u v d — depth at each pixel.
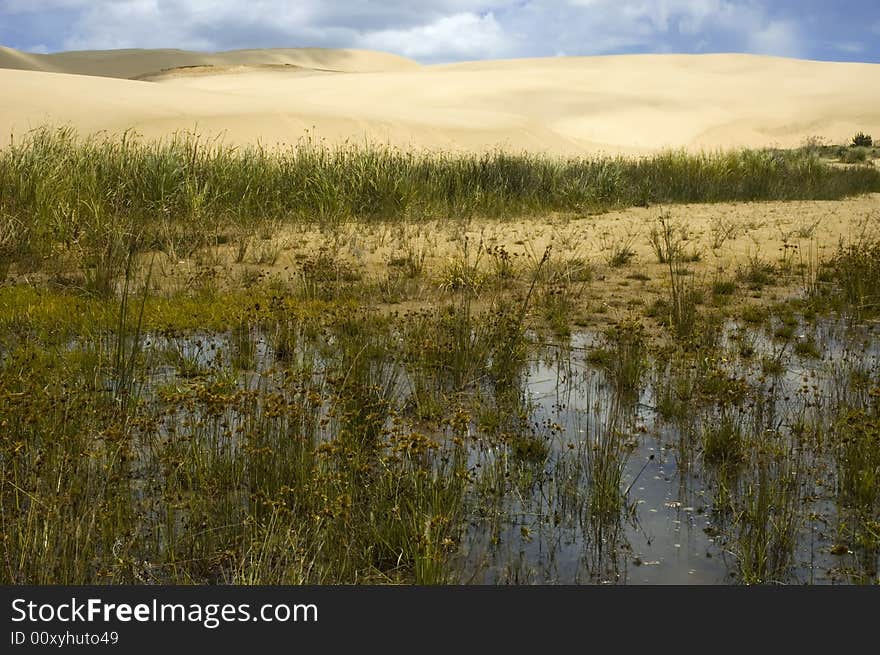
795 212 18.17
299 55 140.38
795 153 32.44
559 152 40.31
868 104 65.00
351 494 4.80
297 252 12.30
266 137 32.66
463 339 7.43
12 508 4.45
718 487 5.23
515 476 5.34
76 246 10.92
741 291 10.60
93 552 4.23
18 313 8.38
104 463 4.99
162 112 32.91
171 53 122.81
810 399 6.69
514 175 18.45
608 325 8.97
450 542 4.30
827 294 10.29
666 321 8.88
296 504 4.59
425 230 14.31
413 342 7.75
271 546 4.28
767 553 4.43
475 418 6.30
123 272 10.27
